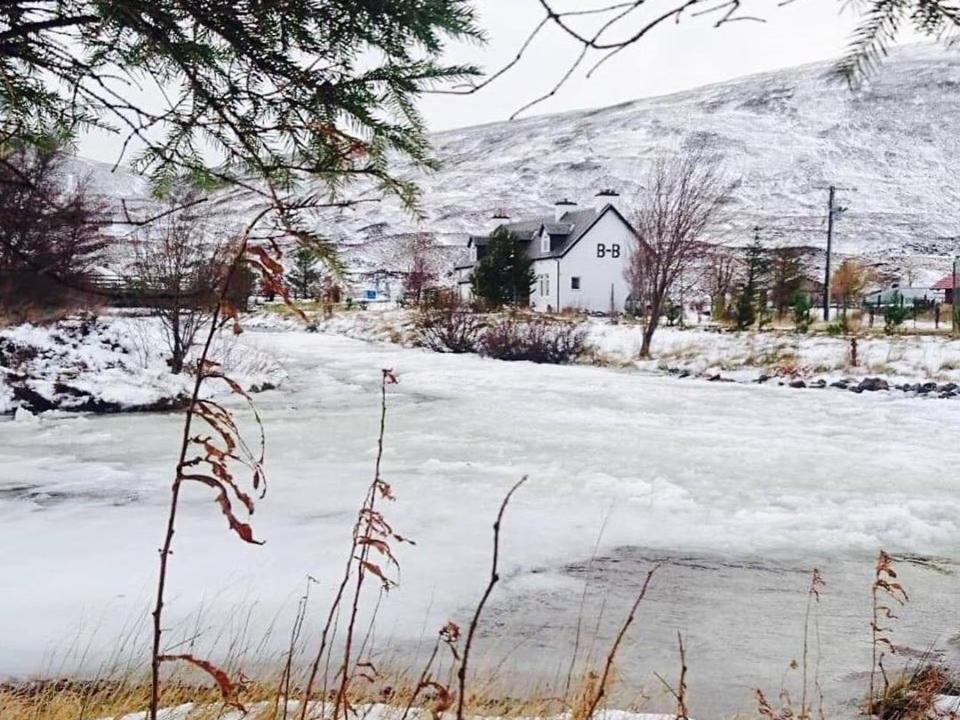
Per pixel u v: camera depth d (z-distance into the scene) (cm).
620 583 654
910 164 10288
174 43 220
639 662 510
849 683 481
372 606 593
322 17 215
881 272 7575
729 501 903
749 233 8912
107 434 1276
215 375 128
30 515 815
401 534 764
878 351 2117
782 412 1553
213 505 852
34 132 233
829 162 10638
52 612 564
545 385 1991
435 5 207
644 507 874
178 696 377
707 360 2303
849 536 784
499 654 512
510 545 738
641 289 2966
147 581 630
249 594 608
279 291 129
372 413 1520
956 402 1666
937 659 516
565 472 1027
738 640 546
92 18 213
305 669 467
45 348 1658
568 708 374
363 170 225
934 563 711
